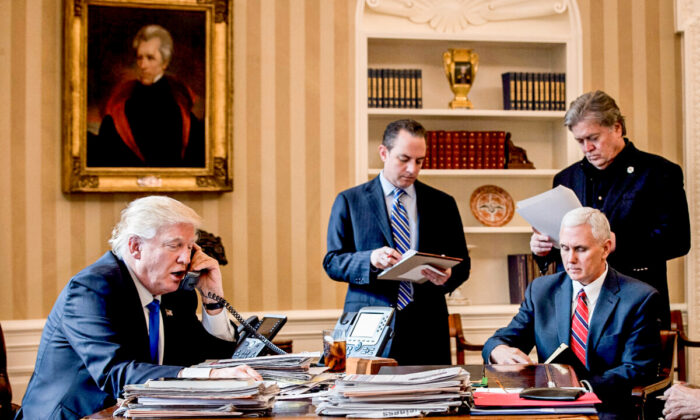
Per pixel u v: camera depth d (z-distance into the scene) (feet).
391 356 11.67
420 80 17.69
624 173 12.89
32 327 16.12
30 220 16.31
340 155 17.47
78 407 8.43
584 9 18.25
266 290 17.16
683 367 16.29
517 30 18.28
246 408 6.84
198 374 7.61
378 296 11.96
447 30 17.94
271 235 17.21
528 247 18.66
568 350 9.65
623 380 9.68
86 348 8.13
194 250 10.16
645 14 18.52
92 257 16.56
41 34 16.40
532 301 11.19
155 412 6.79
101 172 16.42
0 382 10.88
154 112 16.71
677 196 12.78
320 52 17.46
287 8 17.37
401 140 12.05
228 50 16.93
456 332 15.35
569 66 18.15
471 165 17.74
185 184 16.76
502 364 9.26
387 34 17.63
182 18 16.84
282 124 17.30
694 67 18.34
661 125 18.48
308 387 7.91
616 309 10.30
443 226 12.50
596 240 10.34
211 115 16.85
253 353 9.43
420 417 6.68
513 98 17.87
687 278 18.12
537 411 6.77
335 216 12.60
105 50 16.55
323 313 17.21
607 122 12.56
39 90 16.39
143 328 8.74
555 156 18.57
